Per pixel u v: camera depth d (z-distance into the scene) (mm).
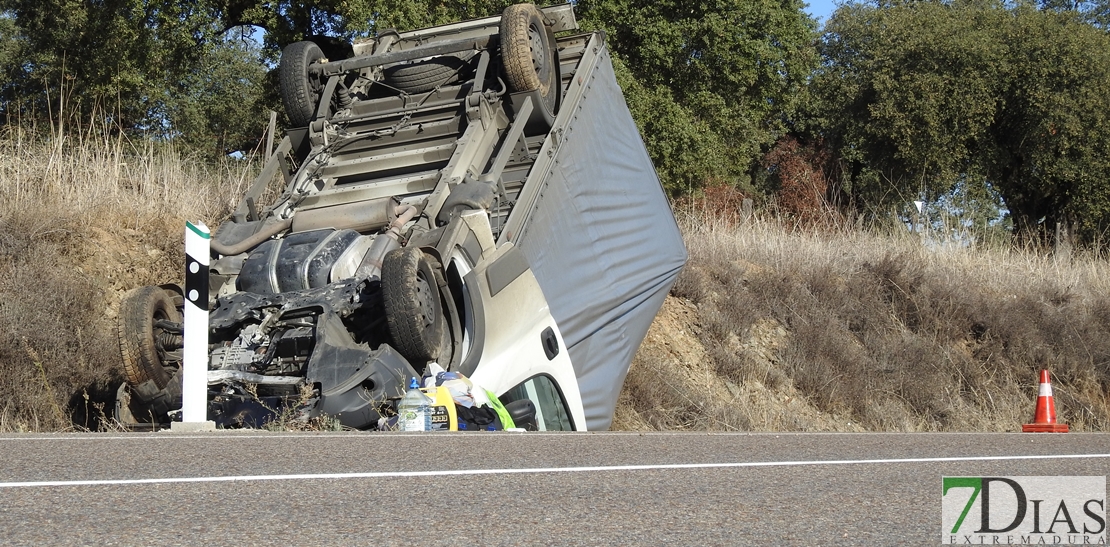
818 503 3994
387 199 8406
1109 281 19625
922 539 3377
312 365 7070
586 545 3119
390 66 10047
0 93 20312
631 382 11891
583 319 9469
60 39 19781
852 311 15531
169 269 11422
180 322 7973
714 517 3625
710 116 26953
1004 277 18578
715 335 13758
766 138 34750
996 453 6184
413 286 7043
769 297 14938
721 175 27906
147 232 11664
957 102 30266
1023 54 30016
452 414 6945
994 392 15109
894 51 31156
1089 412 15312
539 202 8984
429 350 7207
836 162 34438
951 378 15016
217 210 12797
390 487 4062
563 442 5945
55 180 11625
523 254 8383
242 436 5809
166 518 3346
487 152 9148
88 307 10008
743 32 26703
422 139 9367
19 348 8820
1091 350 16500
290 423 6789
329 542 3057
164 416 7719
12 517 3311
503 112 9406
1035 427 10664
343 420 6871
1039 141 30000
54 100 18172
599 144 10359
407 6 19438
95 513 3402
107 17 19594
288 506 3604
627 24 25484
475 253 8047
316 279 7902
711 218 17469
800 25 28750
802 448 6121
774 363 13789
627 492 4109
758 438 6738
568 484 4273
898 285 16406
